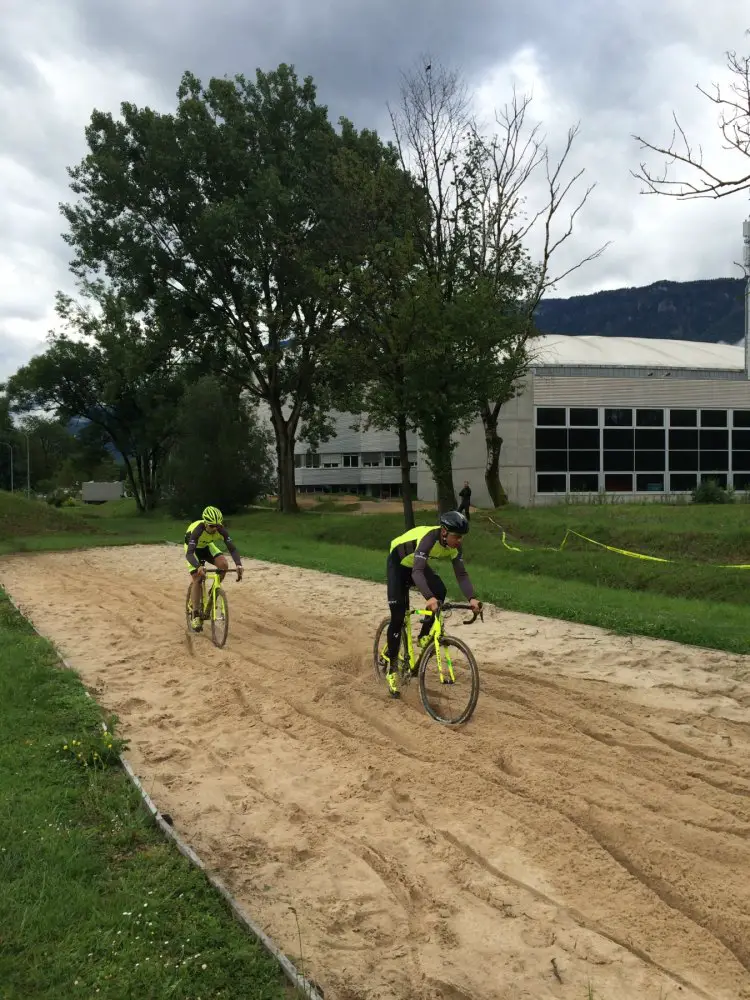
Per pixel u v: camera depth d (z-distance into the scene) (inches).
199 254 1327.5
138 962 124.2
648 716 262.4
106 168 1268.5
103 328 1974.7
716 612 490.6
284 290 1362.0
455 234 1044.5
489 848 168.7
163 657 364.5
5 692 280.8
